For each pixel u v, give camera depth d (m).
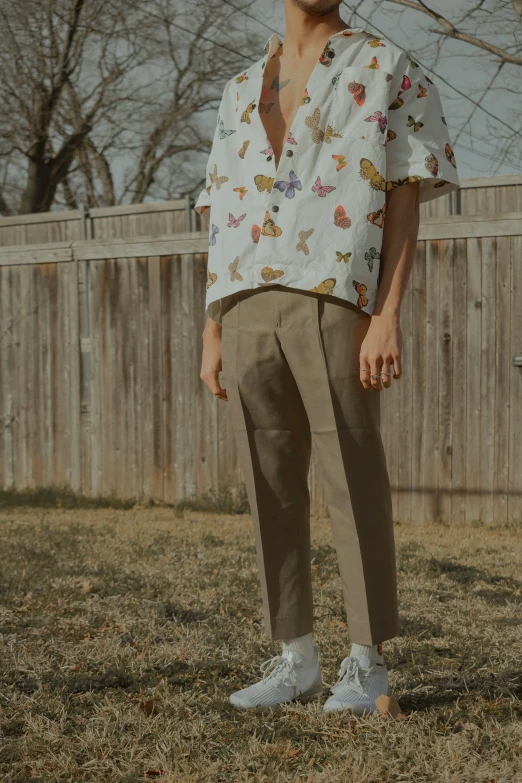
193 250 7.93
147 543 5.19
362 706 2.17
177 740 2.07
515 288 6.82
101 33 14.72
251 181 2.24
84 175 19.41
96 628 3.15
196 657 2.79
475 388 6.96
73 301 8.51
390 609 2.20
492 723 2.12
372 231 2.14
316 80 2.18
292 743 2.05
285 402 2.25
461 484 7.02
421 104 2.19
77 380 8.50
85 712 2.30
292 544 2.32
